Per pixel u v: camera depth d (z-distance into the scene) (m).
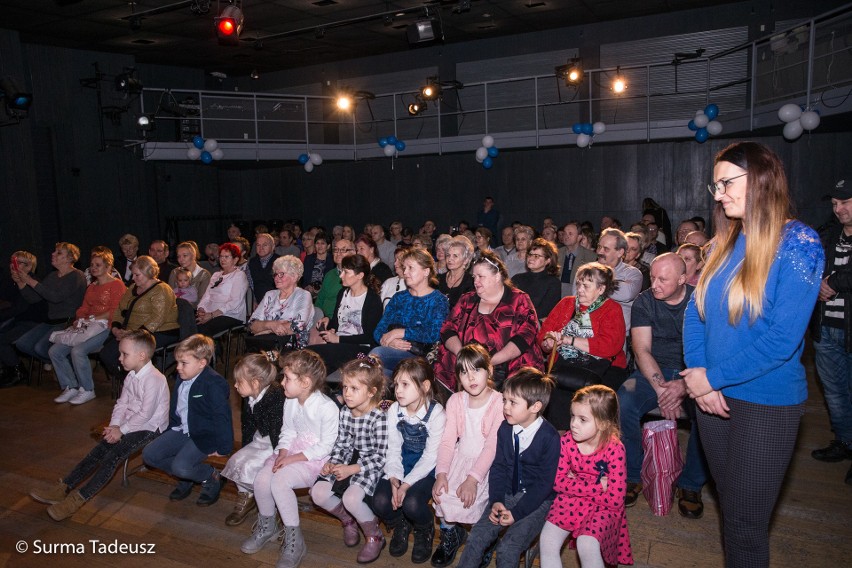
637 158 12.67
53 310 6.45
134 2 10.05
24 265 6.26
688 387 1.94
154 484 4.04
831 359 3.82
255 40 12.73
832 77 7.86
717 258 1.95
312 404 3.27
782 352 1.73
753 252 1.77
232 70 16.56
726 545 1.97
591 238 8.87
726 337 1.87
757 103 9.73
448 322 3.88
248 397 3.58
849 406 3.85
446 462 3.03
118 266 8.58
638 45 12.91
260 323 4.96
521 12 12.05
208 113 12.84
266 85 17.03
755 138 11.34
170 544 3.32
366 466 3.12
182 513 3.65
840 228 3.66
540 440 2.72
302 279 8.33
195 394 3.61
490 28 13.21
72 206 12.70
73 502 3.56
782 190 1.77
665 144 12.42
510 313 3.66
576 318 3.72
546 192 13.54
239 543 3.32
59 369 5.82
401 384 3.02
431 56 14.86
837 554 2.95
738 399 1.86
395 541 3.17
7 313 6.31
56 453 4.57
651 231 8.37
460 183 14.30
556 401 3.56
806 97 8.12
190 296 6.64
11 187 10.49
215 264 9.02
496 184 13.98
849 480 3.64
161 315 5.71
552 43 13.66
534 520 2.70
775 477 1.84
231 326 6.29
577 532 2.59
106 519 3.60
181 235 15.00
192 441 3.64
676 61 10.88
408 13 11.32
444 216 14.55
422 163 14.62
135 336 3.79
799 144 11.04
